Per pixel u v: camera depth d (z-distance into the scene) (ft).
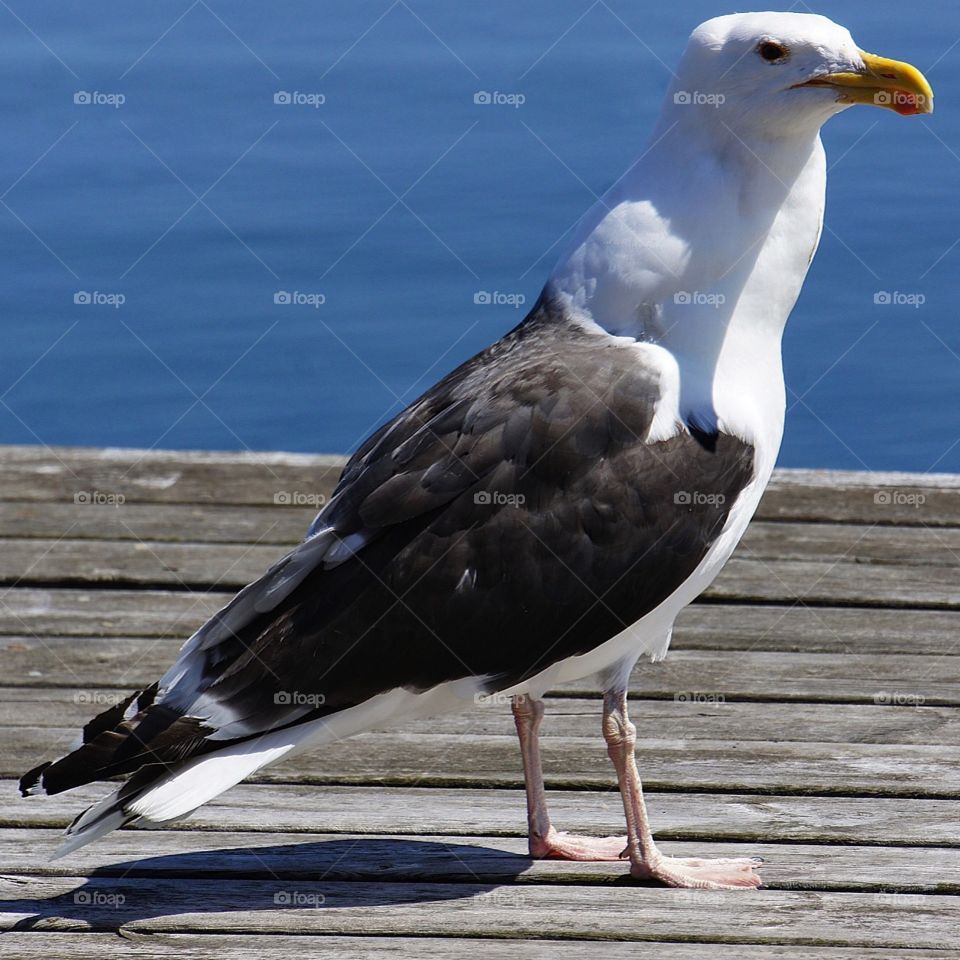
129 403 36.81
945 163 44.45
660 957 14.52
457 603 15.47
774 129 16.63
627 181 17.17
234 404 36.70
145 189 45.16
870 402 35.91
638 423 15.98
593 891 15.97
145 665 22.09
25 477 29.25
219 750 14.84
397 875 16.29
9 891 15.93
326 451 34.96
